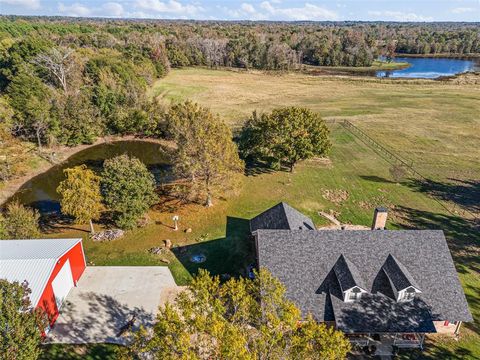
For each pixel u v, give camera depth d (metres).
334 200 47.03
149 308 28.92
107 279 32.03
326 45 167.88
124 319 27.83
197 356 15.77
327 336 16.86
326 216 43.09
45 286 25.58
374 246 28.56
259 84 120.31
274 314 17.64
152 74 110.88
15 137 59.81
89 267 33.59
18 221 33.88
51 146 62.09
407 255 28.22
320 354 16.25
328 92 111.00
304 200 46.78
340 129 75.44
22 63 80.69
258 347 16.16
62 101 65.44
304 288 26.91
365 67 163.62
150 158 60.97
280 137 50.50
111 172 37.06
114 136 70.31
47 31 144.00
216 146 41.59
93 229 39.00
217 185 44.34
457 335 27.02
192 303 18.34
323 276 27.47
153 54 123.50
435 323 26.88
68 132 63.38
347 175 54.38
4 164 51.72
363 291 25.67
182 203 45.19
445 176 54.41
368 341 25.69
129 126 69.31
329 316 25.72
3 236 32.59
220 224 40.88
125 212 37.44
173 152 46.28
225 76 132.12
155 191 48.53
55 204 45.94
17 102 61.12
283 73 142.50
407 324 25.33
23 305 20.52
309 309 25.95
